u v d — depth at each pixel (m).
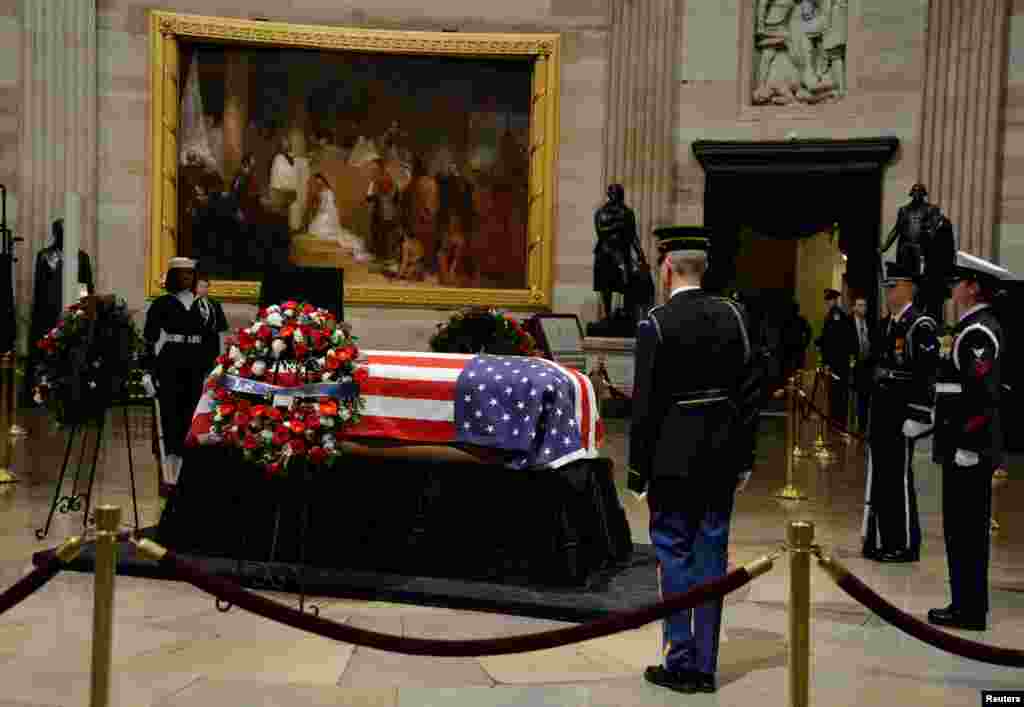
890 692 4.32
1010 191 14.50
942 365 5.27
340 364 5.49
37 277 14.27
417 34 15.92
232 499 6.11
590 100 16.09
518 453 5.68
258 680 4.30
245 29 15.65
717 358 4.34
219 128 15.95
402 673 4.44
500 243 16.36
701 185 15.81
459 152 16.31
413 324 16.22
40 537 6.55
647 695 4.24
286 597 5.54
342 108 16.17
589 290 16.17
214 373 5.62
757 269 19.89
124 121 15.52
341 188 16.23
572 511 5.77
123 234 15.55
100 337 6.55
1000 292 5.47
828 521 7.97
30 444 10.80
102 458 10.05
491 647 3.17
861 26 15.20
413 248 16.34
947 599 5.79
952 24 14.59
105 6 15.45
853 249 15.33
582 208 16.16
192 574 3.22
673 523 4.38
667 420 4.38
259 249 16.11
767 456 11.69
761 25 15.67
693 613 4.39
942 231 13.12
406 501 5.93
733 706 4.12
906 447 6.69
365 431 5.84
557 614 5.22
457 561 5.80
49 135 15.15
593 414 6.20
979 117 14.47
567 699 4.17
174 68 15.54
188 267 8.20
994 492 9.67
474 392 5.77
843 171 15.07
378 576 5.76
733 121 15.70
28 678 4.25
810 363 19.38
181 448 8.01
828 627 5.25
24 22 15.05
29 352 14.26
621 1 15.84
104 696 3.21
